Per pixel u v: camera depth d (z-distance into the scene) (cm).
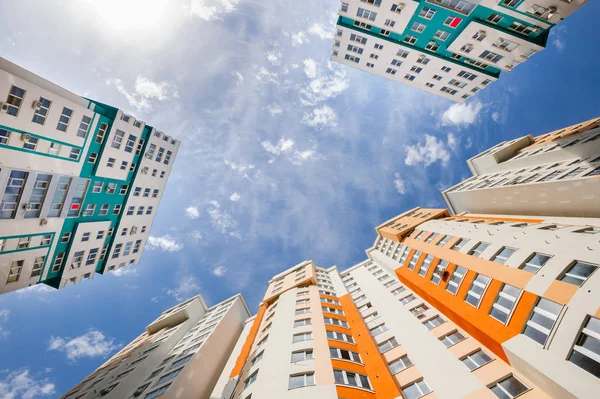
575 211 2873
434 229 3809
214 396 3259
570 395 1362
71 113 2739
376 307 3778
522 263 2069
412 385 2247
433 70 3838
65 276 2970
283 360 2384
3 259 2325
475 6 2742
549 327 1630
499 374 1920
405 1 2934
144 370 3712
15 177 2312
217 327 4531
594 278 1548
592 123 3594
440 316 2836
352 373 2323
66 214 2830
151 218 4438
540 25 2745
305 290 4088
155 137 4250
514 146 4997
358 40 3741
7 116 2158
